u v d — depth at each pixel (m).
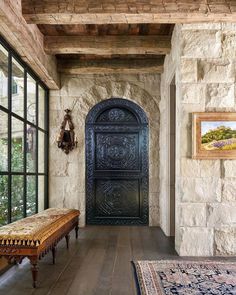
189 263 3.54
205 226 3.92
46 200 5.86
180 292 2.71
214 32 4.03
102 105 6.09
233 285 2.87
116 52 4.87
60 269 3.38
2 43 3.65
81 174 5.97
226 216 3.93
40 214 4.14
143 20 3.68
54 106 6.01
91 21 3.70
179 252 3.92
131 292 2.77
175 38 4.40
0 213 3.60
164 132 5.47
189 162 3.96
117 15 3.55
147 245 4.43
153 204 5.96
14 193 4.09
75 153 5.98
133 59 5.70
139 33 4.74
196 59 4.02
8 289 2.85
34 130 5.12
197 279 3.03
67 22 3.71
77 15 3.55
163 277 3.08
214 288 2.80
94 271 3.31
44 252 3.12
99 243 4.54
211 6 3.51
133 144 6.09
